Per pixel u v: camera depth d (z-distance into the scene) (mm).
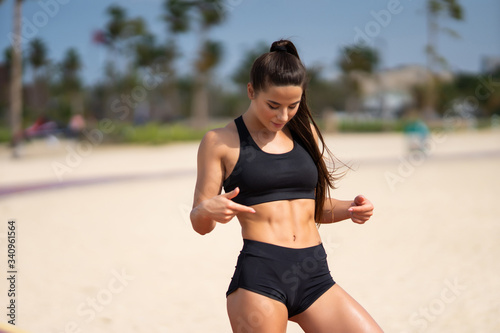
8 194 18328
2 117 86688
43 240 11367
